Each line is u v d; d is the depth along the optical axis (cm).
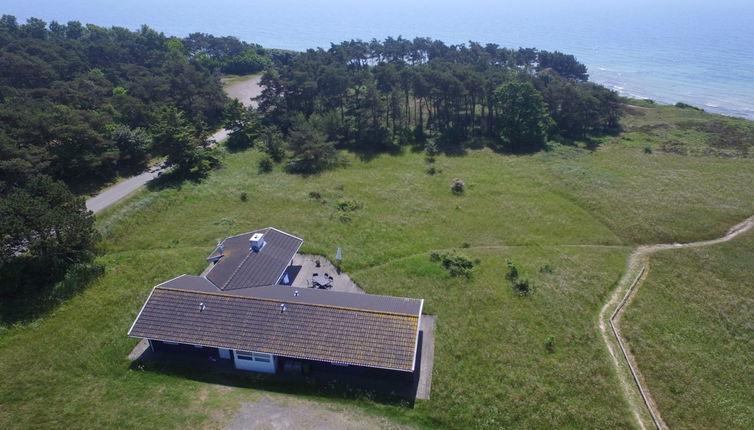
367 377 3098
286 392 2984
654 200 5781
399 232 5200
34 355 3247
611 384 3069
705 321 3691
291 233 5081
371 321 3145
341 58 12000
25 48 10056
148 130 7481
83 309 3725
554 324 3650
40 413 2802
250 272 3725
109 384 3031
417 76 8375
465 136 8462
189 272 4275
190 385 3027
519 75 10138
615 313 3784
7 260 3838
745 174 6562
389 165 7325
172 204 5662
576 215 5575
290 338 3062
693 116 10081
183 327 3162
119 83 9988
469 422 2803
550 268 4409
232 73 14338
